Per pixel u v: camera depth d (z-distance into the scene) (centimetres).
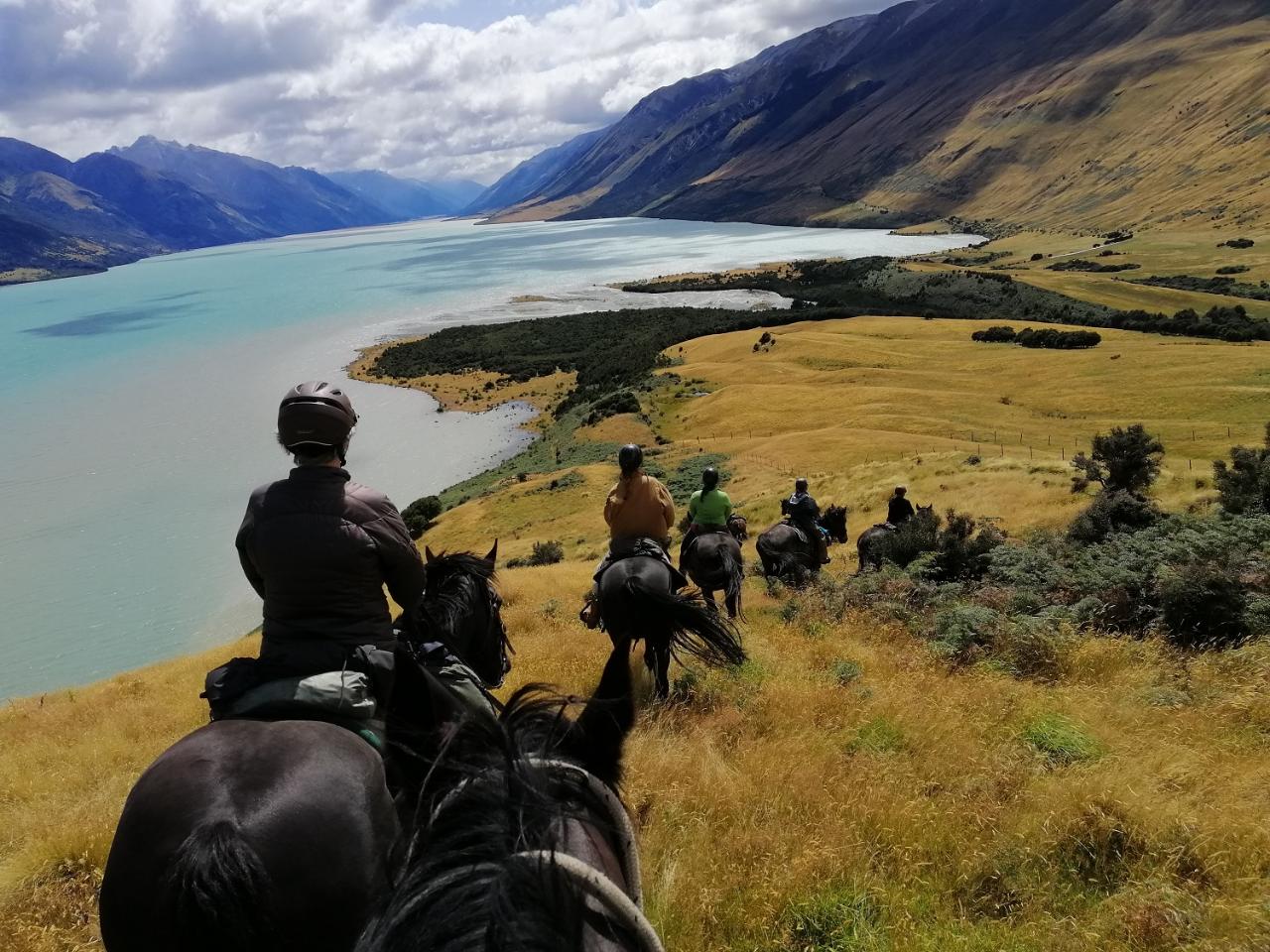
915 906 361
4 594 5594
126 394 12000
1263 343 8688
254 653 1582
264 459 8375
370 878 232
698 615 502
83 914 461
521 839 155
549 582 1869
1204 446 4719
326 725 271
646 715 642
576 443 7862
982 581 1165
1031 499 2636
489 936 122
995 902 371
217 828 209
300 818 226
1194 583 810
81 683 4328
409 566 329
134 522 6850
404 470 8375
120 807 615
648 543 678
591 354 13475
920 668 750
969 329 11762
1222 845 381
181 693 1235
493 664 468
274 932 203
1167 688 632
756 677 739
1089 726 552
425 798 190
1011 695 635
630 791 480
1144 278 15975
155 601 5356
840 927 345
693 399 8994
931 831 416
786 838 416
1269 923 318
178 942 197
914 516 1559
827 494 3744
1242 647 707
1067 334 10006
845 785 466
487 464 8331
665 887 367
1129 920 334
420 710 299
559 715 225
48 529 6794
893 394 7575
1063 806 416
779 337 11725
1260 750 505
